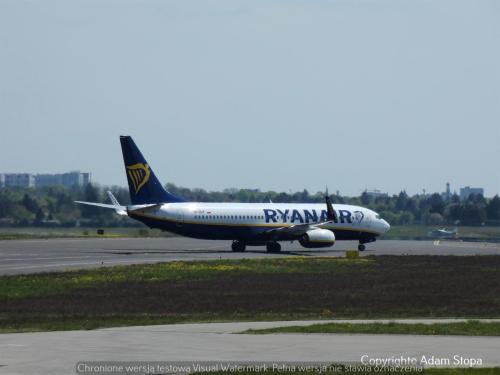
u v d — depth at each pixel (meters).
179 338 125.81
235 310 171.75
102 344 119.50
